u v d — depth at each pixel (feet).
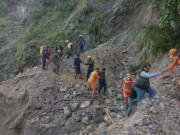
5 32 121.29
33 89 38.17
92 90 37.55
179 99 22.71
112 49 57.11
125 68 47.50
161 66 32.01
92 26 77.10
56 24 103.91
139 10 67.67
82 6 87.97
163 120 19.90
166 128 18.99
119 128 22.41
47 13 117.70
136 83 22.79
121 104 34.06
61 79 40.57
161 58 34.76
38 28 108.06
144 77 22.26
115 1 77.36
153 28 39.14
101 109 32.24
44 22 111.34
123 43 59.52
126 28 67.92
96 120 30.68
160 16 37.65
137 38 52.70
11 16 139.64
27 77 43.70
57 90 37.58
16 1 151.94
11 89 41.91
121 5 72.59
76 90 37.50
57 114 33.17
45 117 32.96
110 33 70.74
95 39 73.82
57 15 110.42
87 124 30.76
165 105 21.62
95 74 34.83
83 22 84.28
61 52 50.44
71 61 49.55
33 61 90.43
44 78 40.75
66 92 37.09
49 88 37.78
